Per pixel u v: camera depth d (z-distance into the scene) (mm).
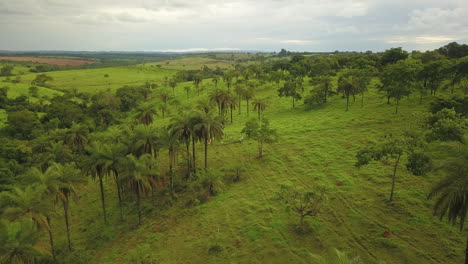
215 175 47438
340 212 36125
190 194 49594
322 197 35156
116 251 37938
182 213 44125
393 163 46219
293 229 34469
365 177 43812
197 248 34688
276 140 61000
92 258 37344
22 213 32031
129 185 41844
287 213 38125
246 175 53531
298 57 199250
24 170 62875
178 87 173125
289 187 44438
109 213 48062
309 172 49594
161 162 66438
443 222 30703
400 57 135000
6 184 55844
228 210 42094
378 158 35094
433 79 78438
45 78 172625
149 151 50281
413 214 32875
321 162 52594
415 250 27734
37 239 30297
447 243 27781
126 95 142000
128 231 42406
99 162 41500
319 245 31094
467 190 19797
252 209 40938
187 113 54094
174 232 39500
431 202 34344
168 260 33375
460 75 73250
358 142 58531
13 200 33219
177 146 52688
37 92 139875
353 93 88562
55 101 120062
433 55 122562
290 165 54125
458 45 141250
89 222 46062
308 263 28812
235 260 31203
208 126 52344
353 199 38469
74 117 106812
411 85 72500
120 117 120188
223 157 64688
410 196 36375
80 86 187625
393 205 35281
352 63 153500
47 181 35719
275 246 32094
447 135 33719
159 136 50531
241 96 109125
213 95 86625
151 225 42625
